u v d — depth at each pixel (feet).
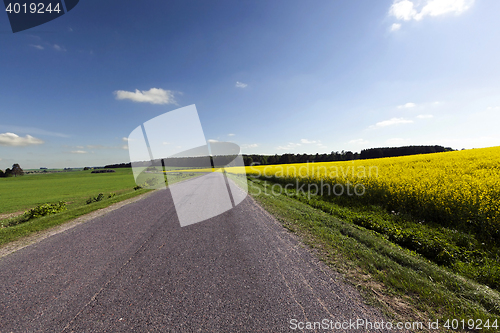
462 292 8.34
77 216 22.80
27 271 10.31
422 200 21.31
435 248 13.07
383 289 8.31
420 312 7.04
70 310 7.28
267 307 7.22
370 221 18.70
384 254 11.91
